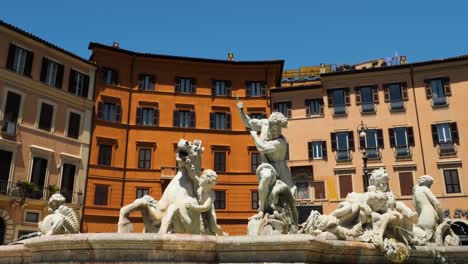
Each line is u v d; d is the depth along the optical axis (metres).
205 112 42.56
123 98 41.12
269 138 7.93
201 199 6.31
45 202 32.69
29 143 33.88
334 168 39.69
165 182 39.19
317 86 42.38
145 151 40.25
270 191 7.34
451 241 7.12
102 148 38.81
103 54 41.25
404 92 40.53
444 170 37.50
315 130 41.41
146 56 42.38
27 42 35.25
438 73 40.16
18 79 33.97
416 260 6.03
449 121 38.69
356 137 40.19
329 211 38.47
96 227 36.56
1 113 32.62
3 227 31.00
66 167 36.03
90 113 38.91
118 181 38.59
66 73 37.75
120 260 4.64
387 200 6.20
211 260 4.77
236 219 39.34
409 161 38.47
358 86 41.62
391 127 39.81
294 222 7.47
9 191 31.53
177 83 42.88
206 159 40.97
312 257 4.66
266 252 4.64
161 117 41.59
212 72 43.97
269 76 44.34
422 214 7.25
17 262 5.67
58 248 4.88
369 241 5.56
